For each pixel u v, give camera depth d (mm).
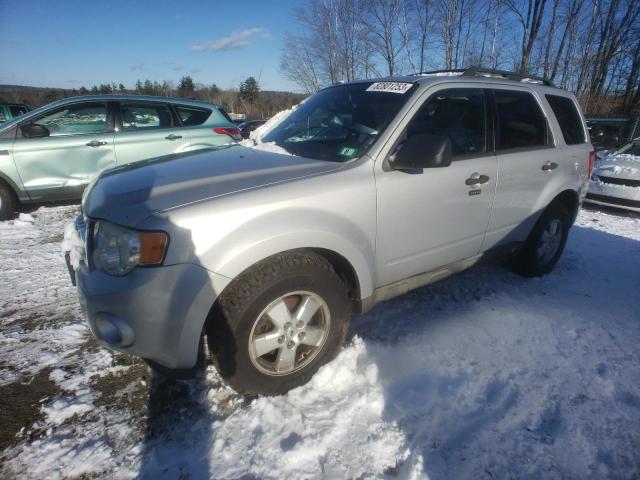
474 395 2203
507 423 2021
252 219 1854
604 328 2896
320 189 2062
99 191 2139
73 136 5551
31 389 2234
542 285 3613
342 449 1857
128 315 1745
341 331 2318
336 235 2090
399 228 2402
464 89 2781
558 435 1957
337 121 2656
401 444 1887
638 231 5395
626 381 2332
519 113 3160
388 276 2500
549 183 3355
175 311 1748
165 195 1875
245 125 20875
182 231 1729
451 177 2572
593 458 1839
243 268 1837
